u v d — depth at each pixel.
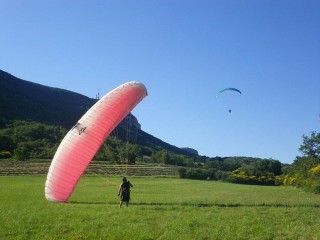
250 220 17.59
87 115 24.50
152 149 162.38
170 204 24.50
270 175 80.00
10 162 79.62
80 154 24.23
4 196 28.72
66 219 17.67
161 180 63.25
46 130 127.56
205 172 76.44
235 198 30.64
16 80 196.12
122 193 22.88
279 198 32.06
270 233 14.78
